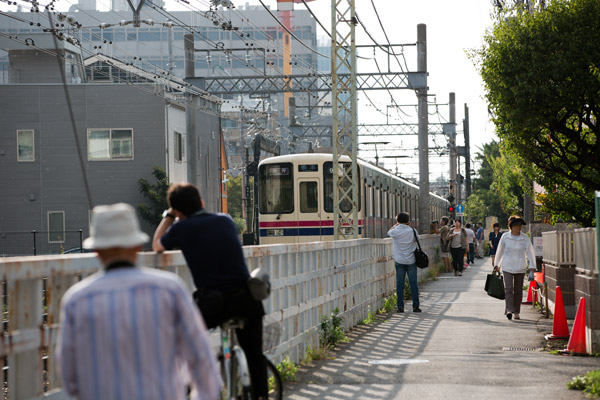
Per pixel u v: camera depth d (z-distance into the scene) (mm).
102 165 76938
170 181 78125
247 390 9453
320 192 42312
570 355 18406
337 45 33562
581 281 19078
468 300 33625
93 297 5973
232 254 9914
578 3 27203
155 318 5996
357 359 17984
